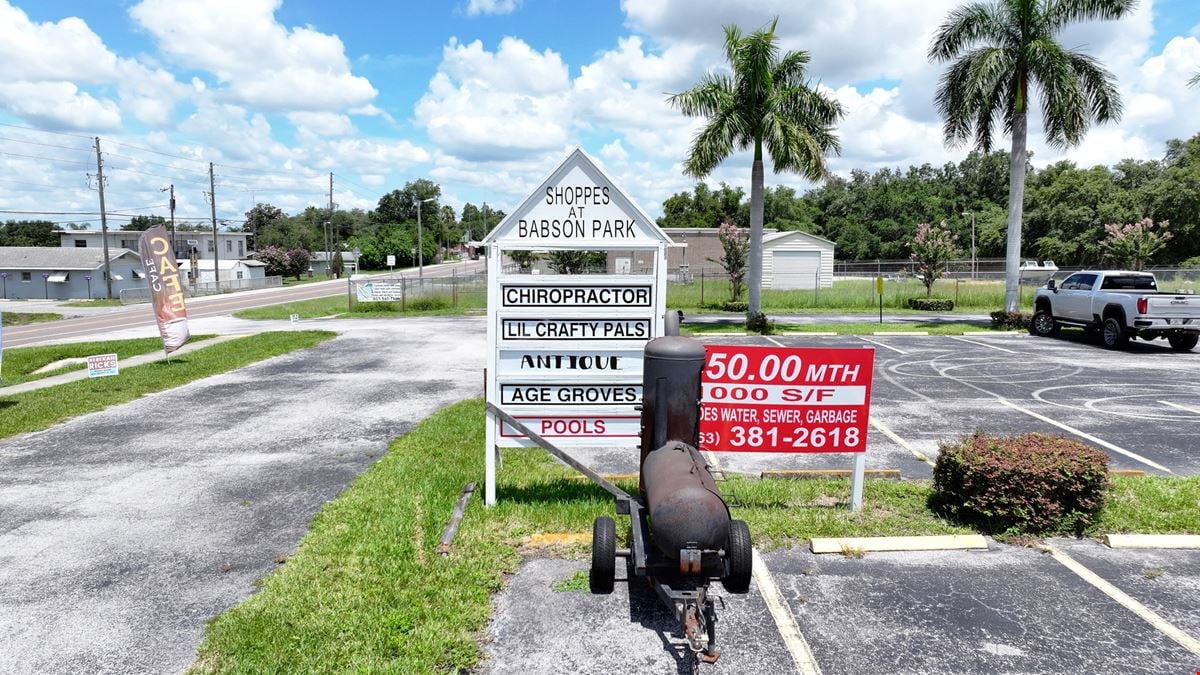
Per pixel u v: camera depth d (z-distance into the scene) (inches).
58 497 294.4
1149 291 737.0
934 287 1422.2
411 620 190.5
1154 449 360.5
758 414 270.2
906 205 3093.0
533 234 271.0
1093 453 256.1
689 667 174.2
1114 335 719.1
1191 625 191.9
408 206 5629.9
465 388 538.0
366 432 404.2
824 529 251.3
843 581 217.9
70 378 604.7
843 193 3474.4
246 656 173.8
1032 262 2215.8
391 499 281.3
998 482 246.8
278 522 265.1
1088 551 237.9
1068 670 172.2
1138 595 208.5
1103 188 2273.6
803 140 823.7
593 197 269.7
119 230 3280.0
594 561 200.1
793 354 266.4
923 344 764.0
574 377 276.1
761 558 233.5
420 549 236.7
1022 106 863.7
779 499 284.5
